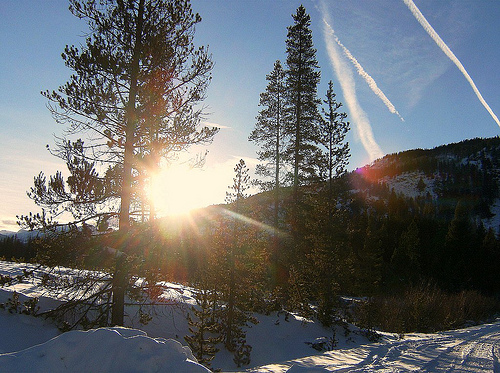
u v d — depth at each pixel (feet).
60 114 33.68
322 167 69.41
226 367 34.65
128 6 35.50
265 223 66.95
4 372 13.78
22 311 30.42
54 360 14.92
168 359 16.34
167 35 36.78
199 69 37.11
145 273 32.96
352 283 60.49
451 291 150.82
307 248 64.34
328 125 70.44
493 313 125.90
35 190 31.60
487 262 167.73
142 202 36.35
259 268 41.70
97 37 34.17
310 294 57.52
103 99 33.73
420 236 195.31
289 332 45.85
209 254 40.50
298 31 77.10
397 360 31.83
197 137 37.17
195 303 42.29
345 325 53.16
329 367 27.91
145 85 34.71
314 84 74.23
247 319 41.29
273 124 75.00
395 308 78.84
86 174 32.24
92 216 33.30
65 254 31.19
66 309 31.40
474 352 37.11
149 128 35.29
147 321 35.40
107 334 16.48
